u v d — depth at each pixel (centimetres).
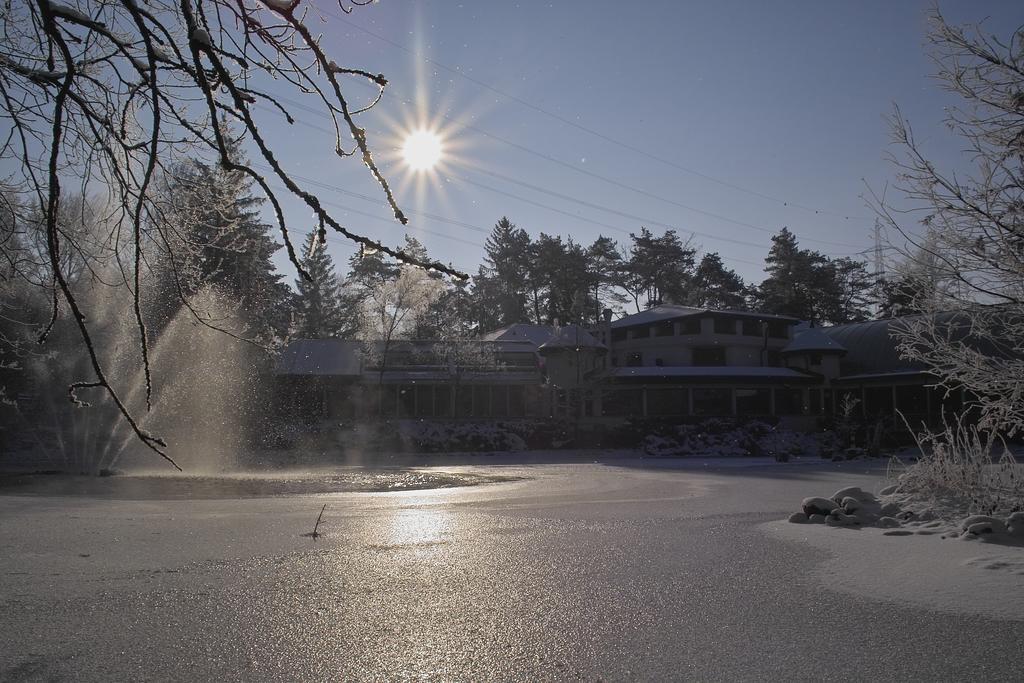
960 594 738
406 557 953
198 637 607
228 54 341
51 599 728
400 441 4144
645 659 552
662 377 4856
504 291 9012
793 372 5078
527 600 725
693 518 1366
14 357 2644
